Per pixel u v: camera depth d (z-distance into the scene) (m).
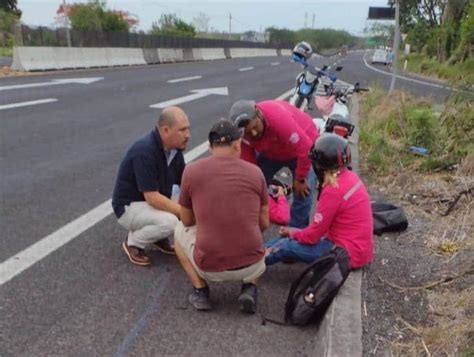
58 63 20.86
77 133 8.30
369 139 7.34
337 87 8.02
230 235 3.14
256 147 4.26
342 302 3.16
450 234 4.44
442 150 6.78
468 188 5.33
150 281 3.66
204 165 3.17
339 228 3.51
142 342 2.94
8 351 2.79
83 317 3.15
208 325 3.16
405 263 3.89
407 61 39.72
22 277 3.58
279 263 4.04
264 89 16.20
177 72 22.75
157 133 3.79
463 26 30.14
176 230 3.50
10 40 32.88
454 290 3.46
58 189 5.43
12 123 8.80
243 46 52.69
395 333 2.94
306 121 4.50
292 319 3.21
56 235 4.29
